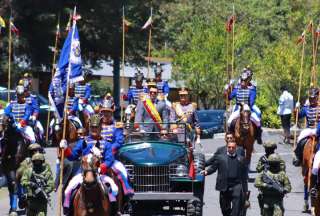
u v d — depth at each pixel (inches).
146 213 1617.9
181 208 1708.9
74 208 1209.4
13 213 1679.4
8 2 4121.6
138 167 1557.6
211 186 2160.4
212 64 4682.6
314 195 1524.4
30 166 1492.4
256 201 1923.0
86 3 4352.9
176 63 4830.2
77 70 1558.8
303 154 1829.5
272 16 6067.9
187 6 6141.7
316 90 1932.8
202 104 4842.5
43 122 3120.1
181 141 1675.7
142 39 4704.7
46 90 4662.9
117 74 4724.4
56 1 4205.2
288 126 3336.6
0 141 1785.2
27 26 4212.6
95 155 1228.5
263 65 4448.8
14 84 4158.5
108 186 1258.6
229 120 2124.8
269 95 4335.6
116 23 4439.0
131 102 2213.3
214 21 5137.8
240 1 6205.7
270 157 1434.5
